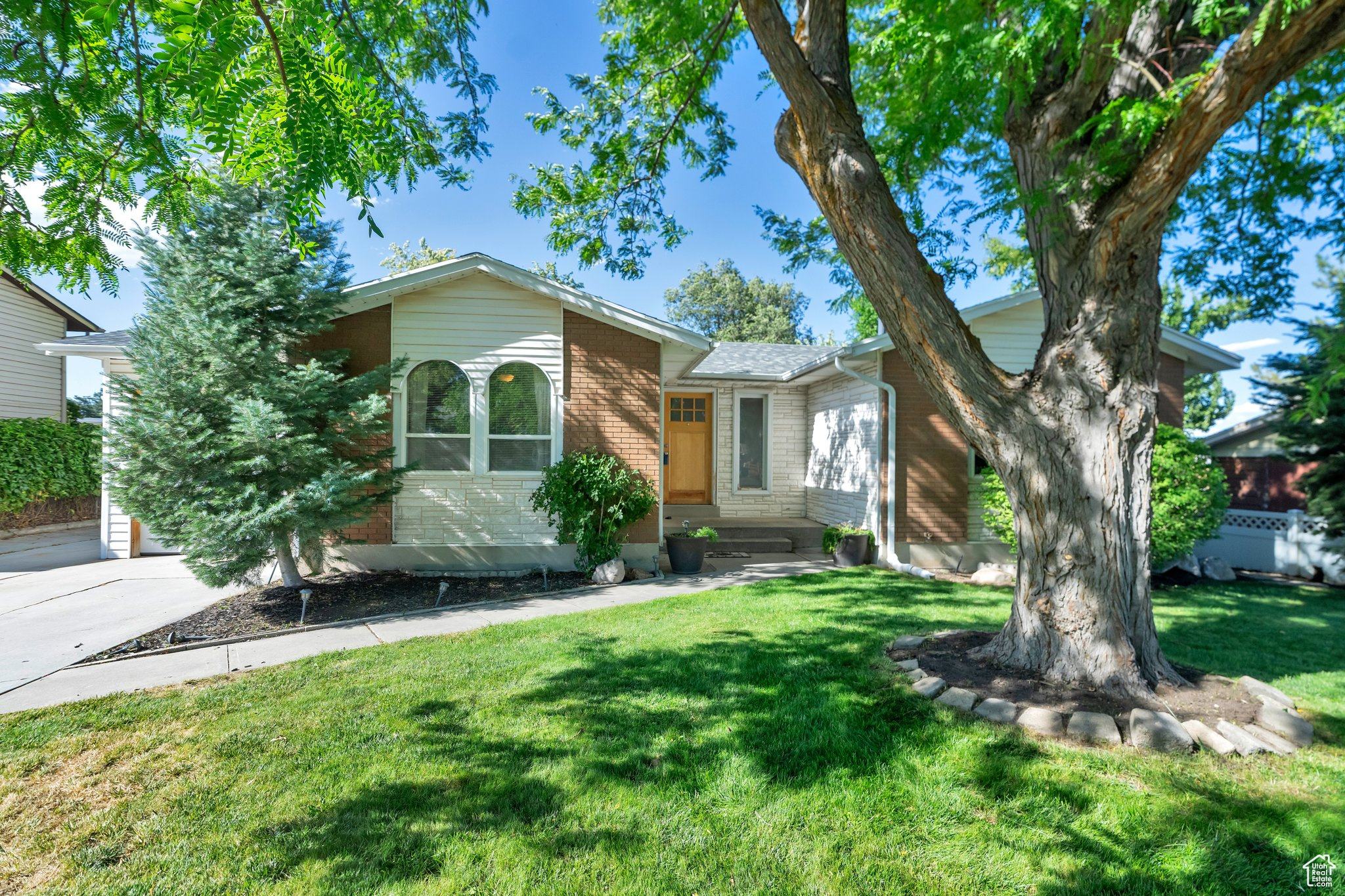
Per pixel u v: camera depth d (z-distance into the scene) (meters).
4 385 14.13
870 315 9.20
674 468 13.16
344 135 2.81
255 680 4.48
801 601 7.09
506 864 2.47
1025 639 4.33
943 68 3.84
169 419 6.22
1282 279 4.48
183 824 2.72
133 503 6.37
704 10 5.75
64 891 2.32
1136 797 2.93
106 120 2.43
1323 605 7.46
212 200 6.81
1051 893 2.33
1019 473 4.24
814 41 4.16
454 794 2.94
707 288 36.69
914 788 3.01
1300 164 3.93
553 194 7.23
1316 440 8.62
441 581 8.13
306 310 7.36
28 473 12.61
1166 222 3.97
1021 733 3.54
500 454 9.05
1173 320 10.61
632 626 5.95
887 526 9.88
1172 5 3.84
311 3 2.61
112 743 3.48
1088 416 4.05
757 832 2.68
